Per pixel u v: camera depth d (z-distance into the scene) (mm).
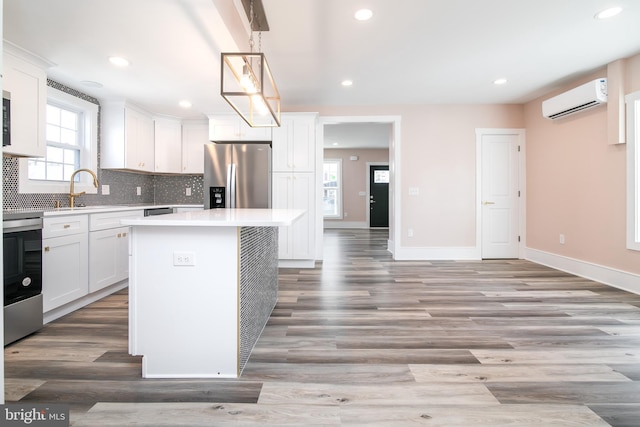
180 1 2193
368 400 1649
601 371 1919
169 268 1873
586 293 3436
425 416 1527
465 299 3264
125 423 1475
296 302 3186
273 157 4820
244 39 2986
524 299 3252
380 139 8578
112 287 3523
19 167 3123
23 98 2809
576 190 4188
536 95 4801
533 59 3551
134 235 1868
